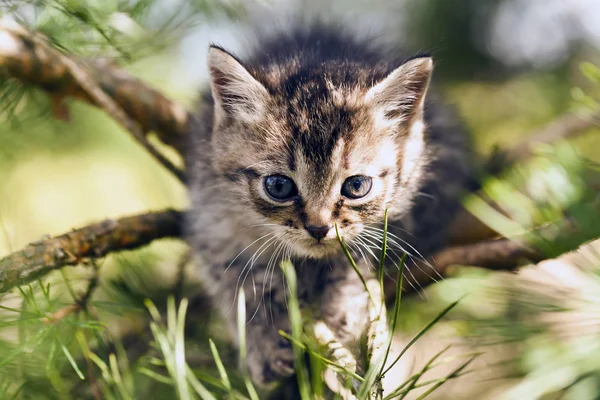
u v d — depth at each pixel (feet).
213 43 1.26
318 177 1.23
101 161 1.70
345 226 1.24
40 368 1.08
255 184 1.26
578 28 1.67
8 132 1.44
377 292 1.24
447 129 1.40
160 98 1.41
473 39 1.73
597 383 0.92
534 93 1.69
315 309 1.27
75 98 1.36
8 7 1.19
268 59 1.37
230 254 1.31
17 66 1.28
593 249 1.02
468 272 1.10
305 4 1.54
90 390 1.12
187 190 1.37
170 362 0.97
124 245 1.23
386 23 1.72
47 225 1.63
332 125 1.24
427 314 1.25
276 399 1.21
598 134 1.65
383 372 1.01
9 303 1.15
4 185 1.54
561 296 1.02
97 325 1.09
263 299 1.29
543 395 0.96
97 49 1.27
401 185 1.28
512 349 1.12
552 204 1.04
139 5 1.25
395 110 1.26
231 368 1.23
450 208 1.34
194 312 1.33
